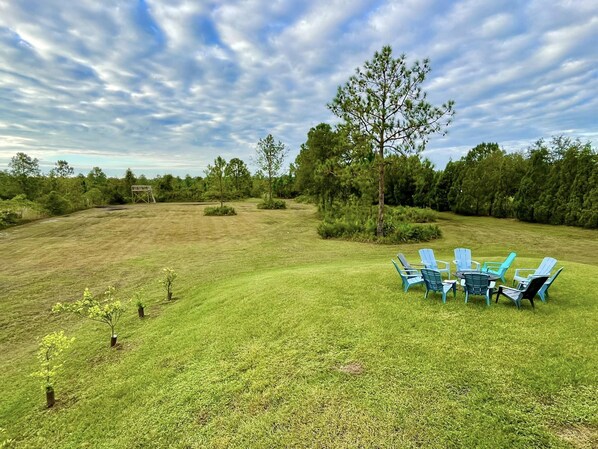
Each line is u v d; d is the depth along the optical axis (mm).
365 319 5754
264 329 5793
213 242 18469
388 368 4188
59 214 34594
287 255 14484
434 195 31766
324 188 28266
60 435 3957
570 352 4324
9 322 7758
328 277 8609
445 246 15297
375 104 15539
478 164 28984
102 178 61344
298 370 4363
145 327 7047
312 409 3572
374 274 8703
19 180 40219
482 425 3121
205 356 5172
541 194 22047
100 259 14234
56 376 5375
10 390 5105
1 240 19188
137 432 3709
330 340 5090
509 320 5426
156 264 13250
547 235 17547
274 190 61094
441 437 3021
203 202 56375
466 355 4355
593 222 18703
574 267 9008
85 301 6660
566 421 3115
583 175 19750
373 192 22859
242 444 3230
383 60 15148
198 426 3605
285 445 3129
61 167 54594
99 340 6617
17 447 3850
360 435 3135
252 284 8750
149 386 4637
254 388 4102
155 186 60906
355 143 16922
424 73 15062
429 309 6062
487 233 18625
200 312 7285
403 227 17359
